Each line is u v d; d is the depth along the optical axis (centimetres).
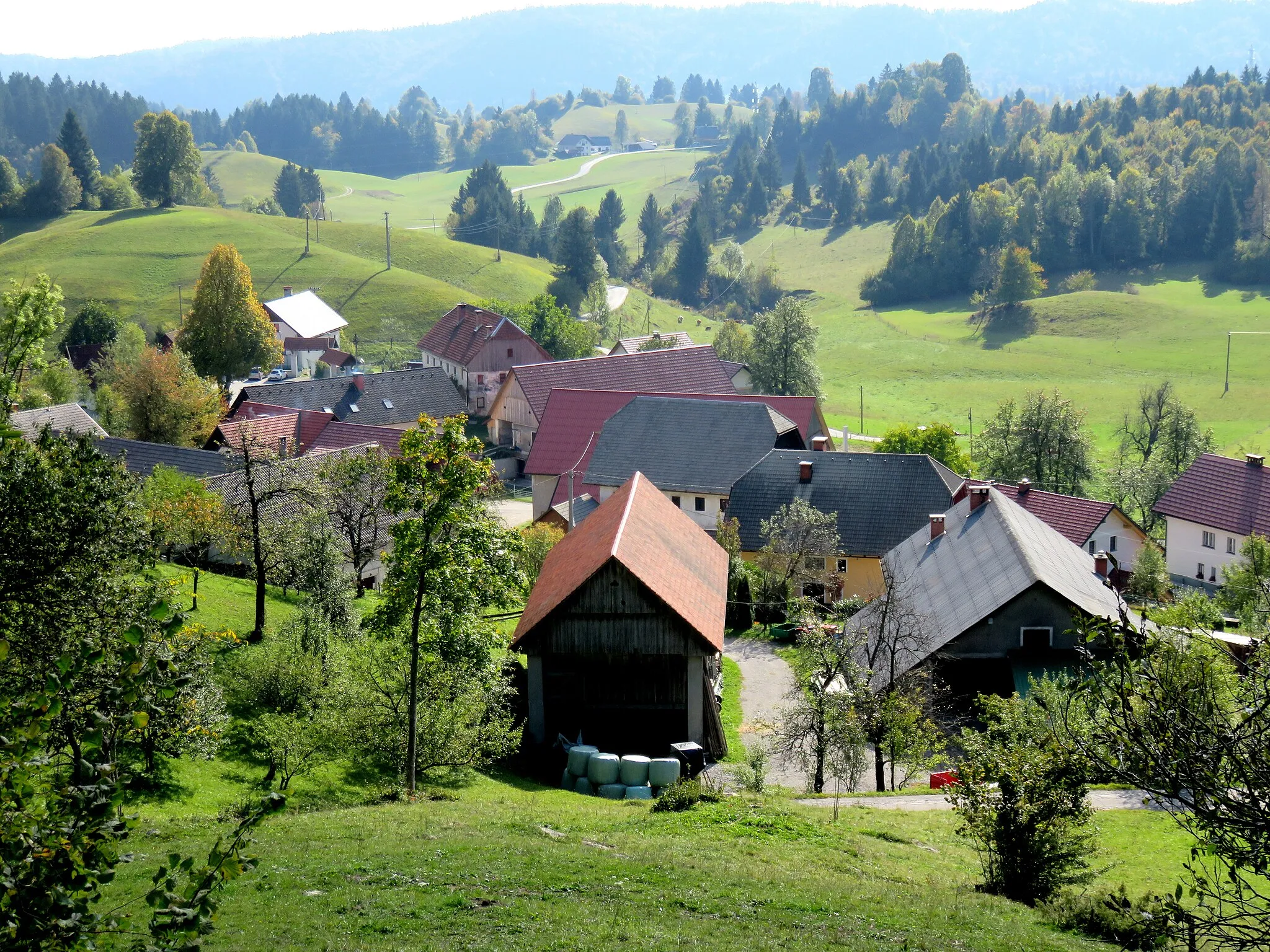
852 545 7012
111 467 2209
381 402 11131
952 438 10369
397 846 2358
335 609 4188
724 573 5266
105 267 19675
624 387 11194
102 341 15975
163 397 10112
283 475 4416
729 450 8081
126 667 1005
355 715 3391
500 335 13075
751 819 2861
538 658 4338
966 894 2305
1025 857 2347
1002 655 4662
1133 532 7675
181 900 932
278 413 9369
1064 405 9981
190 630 2967
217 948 1723
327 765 3456
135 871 2062
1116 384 18900
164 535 4588
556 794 3628
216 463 7369
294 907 1933
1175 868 2880
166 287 19300
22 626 2014
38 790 977
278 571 4419
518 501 9975
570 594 4212
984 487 5675
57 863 916
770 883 2225
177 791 2911
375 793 3219
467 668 3541
